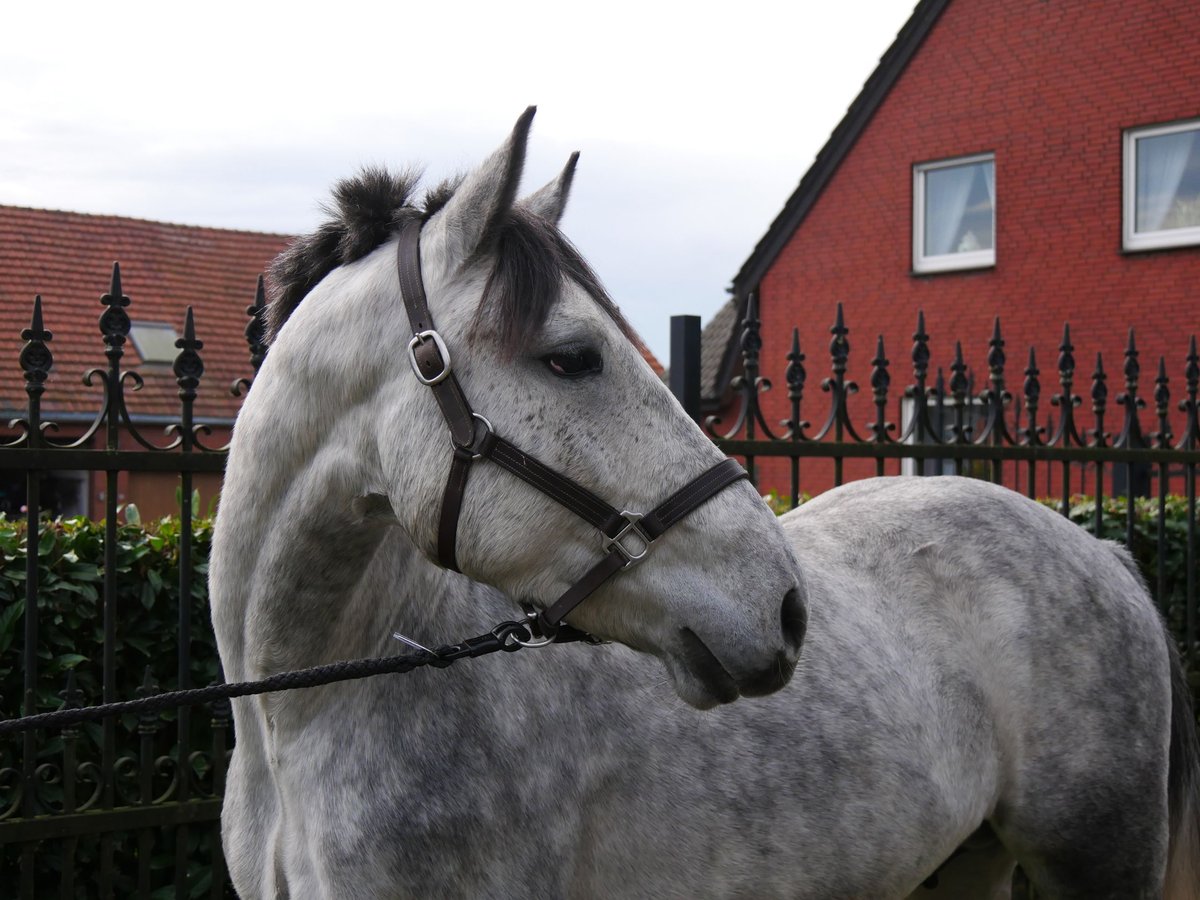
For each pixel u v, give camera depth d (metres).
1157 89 11.89
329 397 1.89
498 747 1.94
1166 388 4.66
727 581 1.71
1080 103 12.46
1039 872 2.54
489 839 1.90
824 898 2.21
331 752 1.93
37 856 3.13
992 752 2.46
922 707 2.35
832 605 2.39
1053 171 12.66
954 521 2.64
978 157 13.23
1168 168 11.94
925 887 2.90
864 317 14.08
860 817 2.23
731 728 2.15
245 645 2.02
